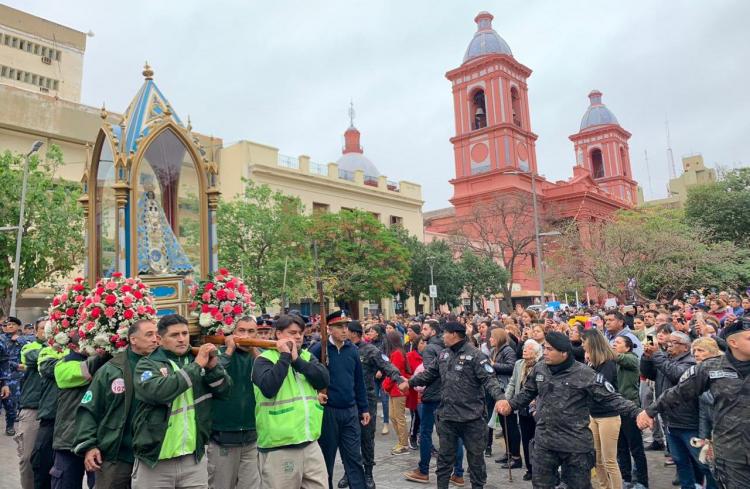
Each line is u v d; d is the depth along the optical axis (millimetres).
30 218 19609
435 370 7168
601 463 6656
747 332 4352
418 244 37875
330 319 6777
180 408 4469
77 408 5078
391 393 9617
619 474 6309
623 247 30641
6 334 11703
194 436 4496
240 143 32875
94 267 6480
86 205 6758
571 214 52844
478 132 53625
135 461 4363
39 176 20234
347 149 54531
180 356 4668
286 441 4883
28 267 19906
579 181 53844
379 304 38531
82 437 4527
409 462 9078
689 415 6086
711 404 4895
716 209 40781
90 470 4594
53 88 45469
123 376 4590
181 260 6664
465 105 55250
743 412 4359
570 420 5367
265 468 4910
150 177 6645
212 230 6742
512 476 8164
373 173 50281
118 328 5074
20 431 6473
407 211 43531
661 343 7340
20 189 19312
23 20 43844
